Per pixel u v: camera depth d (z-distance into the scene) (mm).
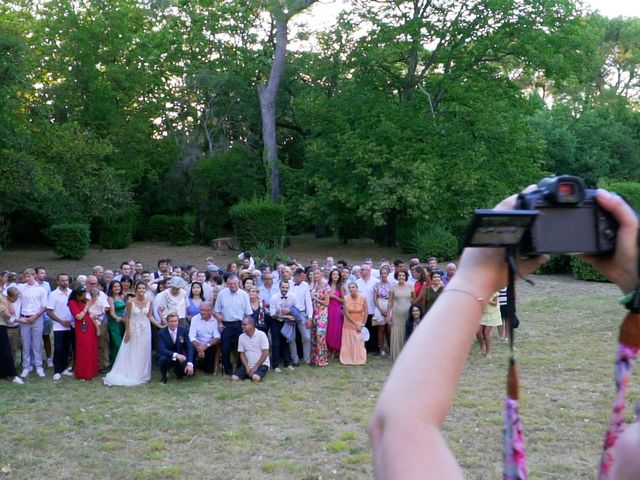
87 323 11547
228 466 7238
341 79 31469
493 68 29312
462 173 27688
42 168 24234
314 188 32719
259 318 11984
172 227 35406
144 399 10125
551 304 17766
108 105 33062
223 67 35969
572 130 39250
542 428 8125
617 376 993
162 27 36344
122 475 7031
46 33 31797
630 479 833
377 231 34312
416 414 879
